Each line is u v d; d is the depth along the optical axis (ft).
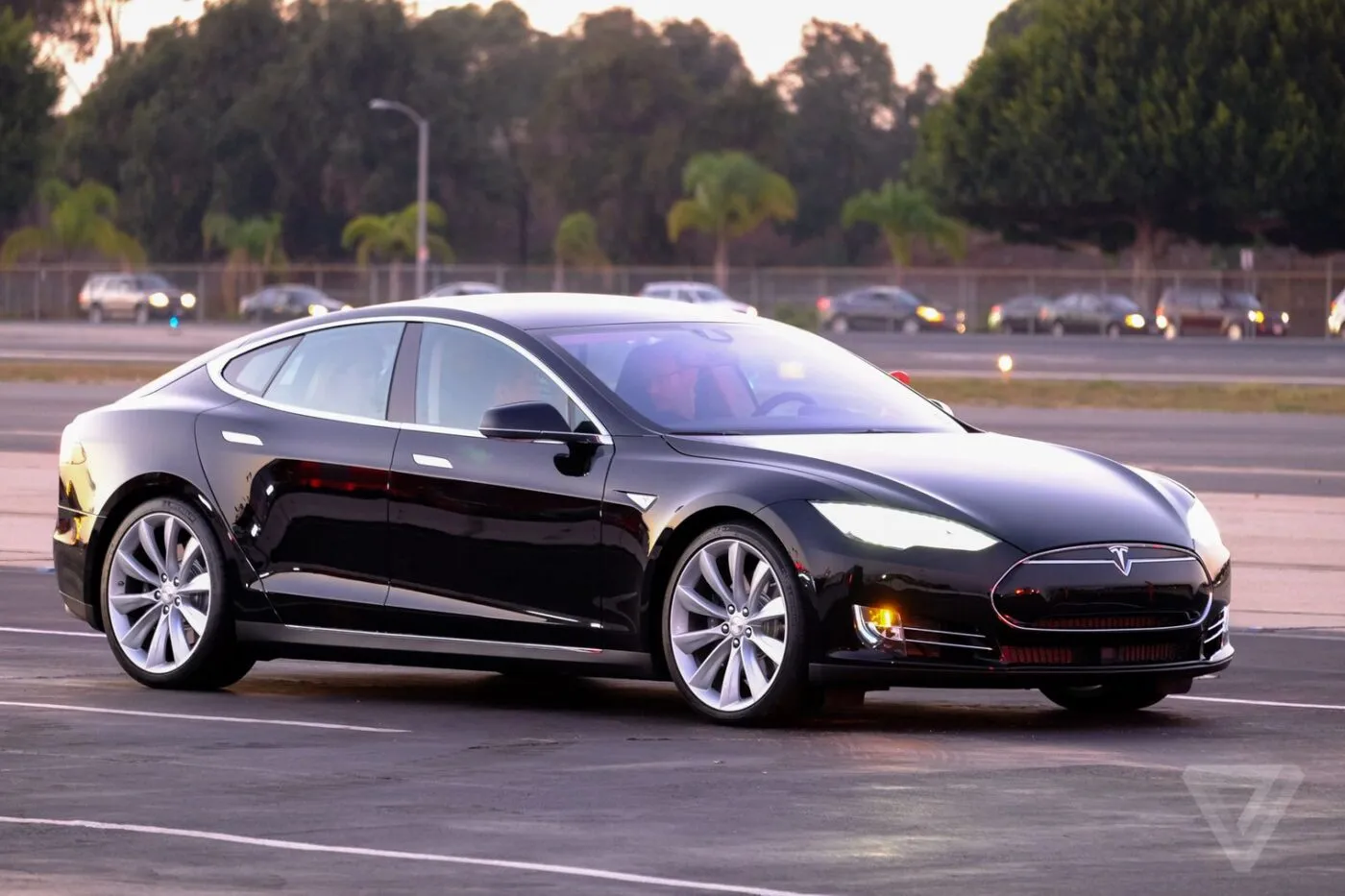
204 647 56.13
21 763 44.70
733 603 50.01
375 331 56.29
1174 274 424.05
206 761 45.19
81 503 58.80
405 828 37.91
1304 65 438.40
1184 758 45.96
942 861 35.14
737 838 37.04
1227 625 52.13
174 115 652.48
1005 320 432.25
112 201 542.16
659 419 52.21
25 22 565.53
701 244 637.30
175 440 57.52
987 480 50.08
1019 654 48.21
